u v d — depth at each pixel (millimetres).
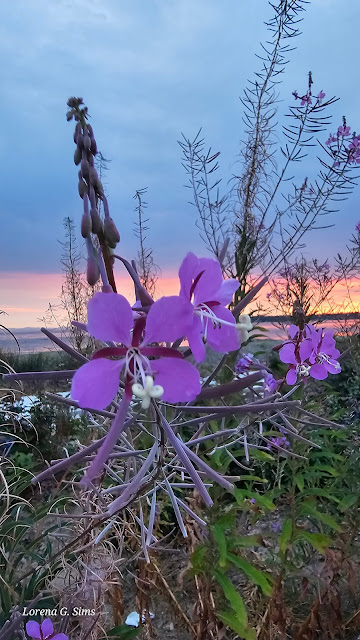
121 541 263
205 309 114
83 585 236
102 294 97
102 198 116
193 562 290
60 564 280
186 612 369
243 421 233
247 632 280
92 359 99
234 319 119
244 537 309
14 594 258
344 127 598
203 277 115
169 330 98
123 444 184
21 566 347
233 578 414
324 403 509
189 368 97
